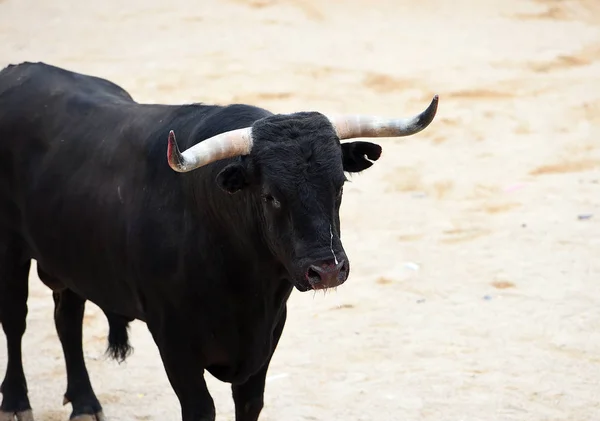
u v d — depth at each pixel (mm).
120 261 14742
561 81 40656
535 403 17625
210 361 14367
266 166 12594
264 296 14016
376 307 21906
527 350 19641
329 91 39531
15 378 17641
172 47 46375
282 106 37906
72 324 17547
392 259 24516
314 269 12188
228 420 17469
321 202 12477
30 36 48844
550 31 48906
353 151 13508
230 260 13734
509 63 43344
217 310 13914
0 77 17703
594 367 18859
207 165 13516
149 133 15000
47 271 16750
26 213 16391
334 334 20688
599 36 47906
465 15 51812
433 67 42781
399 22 50719
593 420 17016
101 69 43219
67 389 17719
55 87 17016
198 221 13781
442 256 24594
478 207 27953
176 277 13898
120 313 15641
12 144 16672
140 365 19734
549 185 29484
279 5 52938
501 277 23141
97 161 15422
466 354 19609
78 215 15375
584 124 35500
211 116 14328
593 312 21156
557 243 25031
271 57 44344
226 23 50125
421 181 30281
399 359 19500
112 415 17766
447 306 21812
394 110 37250
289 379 18844
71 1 54812
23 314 17594
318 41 47156
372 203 28594
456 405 17672
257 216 13102
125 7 53438
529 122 35688
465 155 32625
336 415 17469
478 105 37594
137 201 14508
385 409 17625
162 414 17828
